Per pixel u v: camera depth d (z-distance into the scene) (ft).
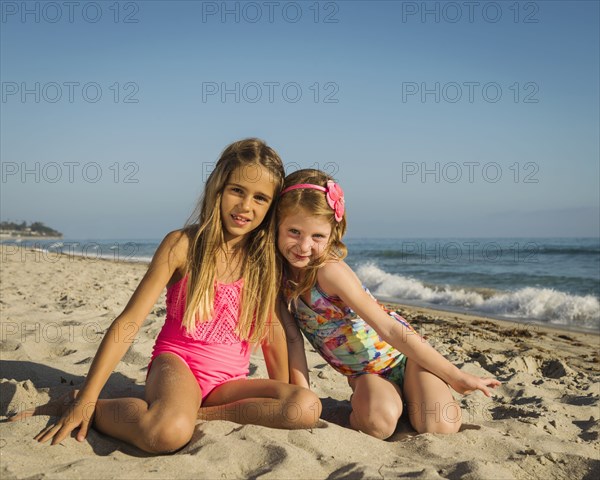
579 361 16.71
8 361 11.25
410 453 7.54
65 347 13.38
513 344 18.84
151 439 6.98
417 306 32.22
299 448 7.03
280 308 9.28
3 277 31.68
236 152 8.45
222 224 8.57
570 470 7.19
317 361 13.29
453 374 8.73
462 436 8.13
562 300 28.66
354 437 7.75
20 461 6.45
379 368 9.16
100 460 6.57
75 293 24.22
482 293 35.19
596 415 10.05
